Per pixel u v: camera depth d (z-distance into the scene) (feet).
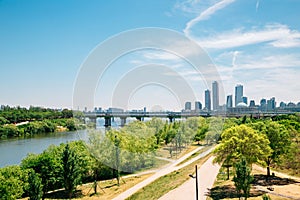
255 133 135.64
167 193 113.39
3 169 127.13
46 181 137.90
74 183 132.36
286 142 155.02
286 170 168.25
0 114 370.53
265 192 128.26
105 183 135.95
